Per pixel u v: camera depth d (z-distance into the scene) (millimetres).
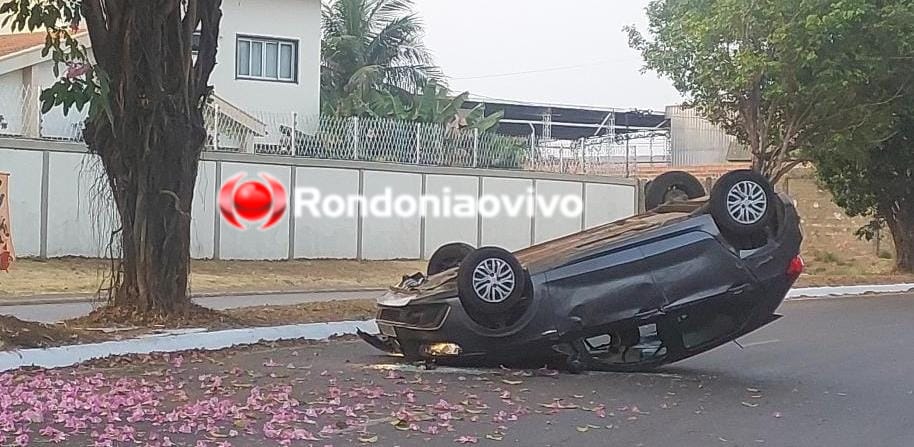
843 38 22016
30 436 7215
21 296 18516
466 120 36156
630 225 11172
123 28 12984
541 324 10320
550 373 10625
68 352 10773
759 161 24250
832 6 21469
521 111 42688
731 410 9008
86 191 23219
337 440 7375
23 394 8656
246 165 25297
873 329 15758
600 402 9180
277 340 13000
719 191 10438
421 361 10961
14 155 22531
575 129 44094
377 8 41344
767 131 24016
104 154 13391
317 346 12688
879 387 10391
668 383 10367
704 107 24797
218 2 13781
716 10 23031
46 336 11203
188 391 9164
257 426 7730
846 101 23266
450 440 7504
